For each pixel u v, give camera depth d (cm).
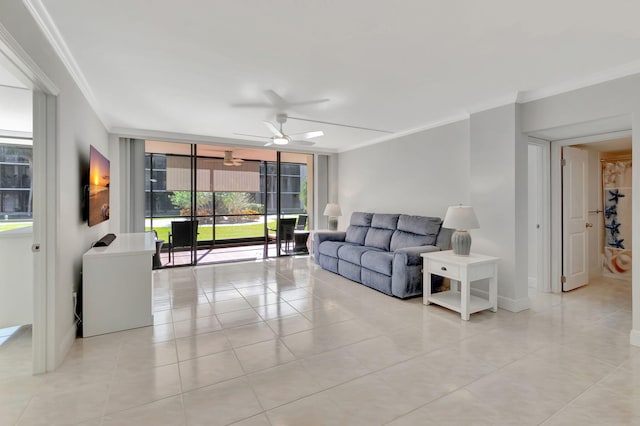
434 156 441
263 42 217
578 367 213
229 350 239
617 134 333
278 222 634
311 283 435
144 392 185
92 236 329
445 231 399
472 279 305
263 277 467
